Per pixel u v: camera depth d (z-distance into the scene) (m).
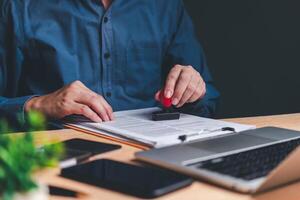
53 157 0.61
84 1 1.49
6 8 1.49
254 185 0.65
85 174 0.71
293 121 1.26
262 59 2.06
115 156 0.85
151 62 1.57
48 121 1.18
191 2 2.07
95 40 1.48
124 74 1.52
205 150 0.82
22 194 0.52
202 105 1.41
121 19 1.52
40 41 1.45
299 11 2.01
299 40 2.03
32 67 1.50
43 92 1.49
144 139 0.92
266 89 2.08
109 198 0.64
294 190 0.67
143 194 0.64
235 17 2.05
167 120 1.15
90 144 0.91
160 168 0.76
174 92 1.24
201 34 2.08
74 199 0.64
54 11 1.48
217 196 0.65
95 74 1.49
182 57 1.65
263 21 2.04
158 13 1.61
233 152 0.82
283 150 0.85
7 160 0.51
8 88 1.49
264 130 1.03
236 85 2.09
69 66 1.46
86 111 1.12
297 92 2.07
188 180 0.69
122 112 1.26
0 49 1.47
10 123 1.21
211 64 2.09
